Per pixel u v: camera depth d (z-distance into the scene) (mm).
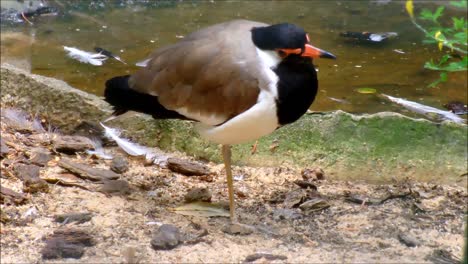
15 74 12219
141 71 9625
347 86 14117
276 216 9805
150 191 10383
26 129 11680
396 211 10062
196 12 18000
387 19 17828
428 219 9836
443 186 10859
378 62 15305
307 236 9273
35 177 10062
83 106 11789
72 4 18453
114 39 16062
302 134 11195
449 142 10984
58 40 16000
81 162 11062
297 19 17641
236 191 10562
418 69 15047
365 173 11047
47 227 9102
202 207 9883
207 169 11117
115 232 9070
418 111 12969
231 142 9406
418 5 18828
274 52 8734
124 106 9820
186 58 9211
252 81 8781
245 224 9492
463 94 14062
